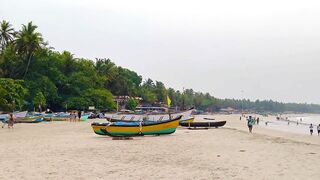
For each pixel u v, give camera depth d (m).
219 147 21.89
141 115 48.44
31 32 75.06
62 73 88.06
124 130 28.91
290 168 13.80
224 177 12.00
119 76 129.50
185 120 48.53
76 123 55.44
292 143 25.47
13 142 24.09
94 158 16.56
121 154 18.12
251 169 13.59
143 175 12.34
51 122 58.31
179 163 15.10
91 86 92.31
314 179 11.64
